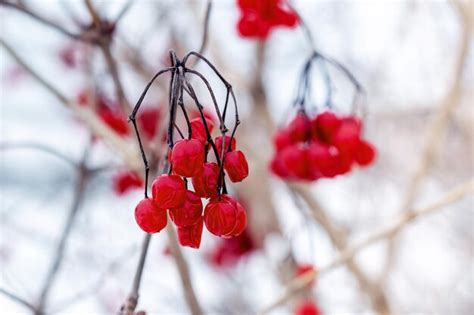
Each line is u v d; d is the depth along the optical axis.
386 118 1.01
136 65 0.71
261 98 0.83
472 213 1.04
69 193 0.91
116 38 0.67
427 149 0.73
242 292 0.98
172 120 0.48
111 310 0.85
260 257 0.90
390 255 0.73
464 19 0.71
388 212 0.99
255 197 0.87
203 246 0.97
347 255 0.61
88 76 0.67
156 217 0.48
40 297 0.63
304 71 0.60
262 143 0.87
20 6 0.60
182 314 0.89
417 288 1.00
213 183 0.48
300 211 0.70
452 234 1.04
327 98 0.60
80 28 0.61
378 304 0.72
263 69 0.82
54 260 0.65
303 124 0.60
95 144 0.68
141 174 0.59
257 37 0.63
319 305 0.80
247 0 0.61
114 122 0.67
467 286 1.01
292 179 0.62
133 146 0.62
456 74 0.72
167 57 0.79
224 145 0.48
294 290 0.62
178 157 0.48
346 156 0.59
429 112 0.98
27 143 0.63
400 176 1.01
